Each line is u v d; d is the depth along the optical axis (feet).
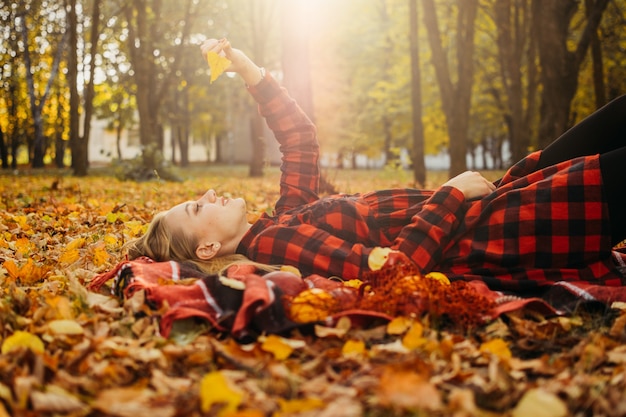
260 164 70.44
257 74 13.26
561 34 40.01
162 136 124.47
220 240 11.46
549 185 10.80
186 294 9.30
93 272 13.42
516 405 6.57
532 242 10.68
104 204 26.68
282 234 11.14
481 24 68.74
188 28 69.26
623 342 8.35
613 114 11.55
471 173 11.73
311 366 7.47
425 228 10.72
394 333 8.63
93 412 6.31
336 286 9.84
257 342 7.97
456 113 44.93
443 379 7.03
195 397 6.59
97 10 64.85
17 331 8.23
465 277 10.66
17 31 92.79
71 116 66.18
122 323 8.97
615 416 6.04
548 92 40.60
